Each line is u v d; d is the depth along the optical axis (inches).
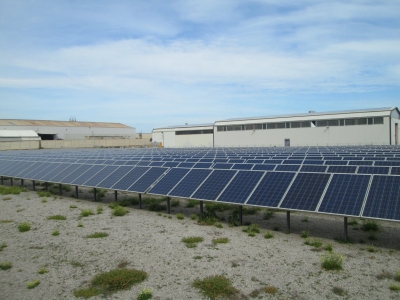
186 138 3127.5
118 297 313.7
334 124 2322.8
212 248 441.1
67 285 343.9
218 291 315.3
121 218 625.6
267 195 509.4
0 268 392.2
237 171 605.0
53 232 525.0
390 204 402.6
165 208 708.0
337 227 540.4
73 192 967.0
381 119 2139.5
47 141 3316.9
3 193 950.4
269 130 2608.3
